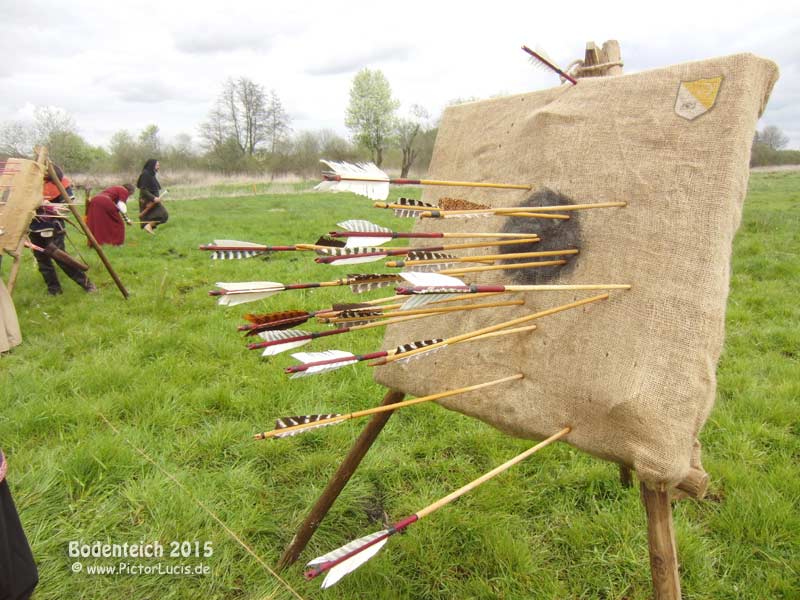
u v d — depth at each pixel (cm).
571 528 285
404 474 334
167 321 591
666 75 168
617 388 155
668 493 160
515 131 211
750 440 356
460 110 245
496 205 209
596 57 210
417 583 253
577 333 171
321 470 332
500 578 255
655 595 161
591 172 178
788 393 415
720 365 472
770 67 153
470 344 203
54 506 288
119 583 248
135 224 1281
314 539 279
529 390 179
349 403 414
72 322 582
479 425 379
